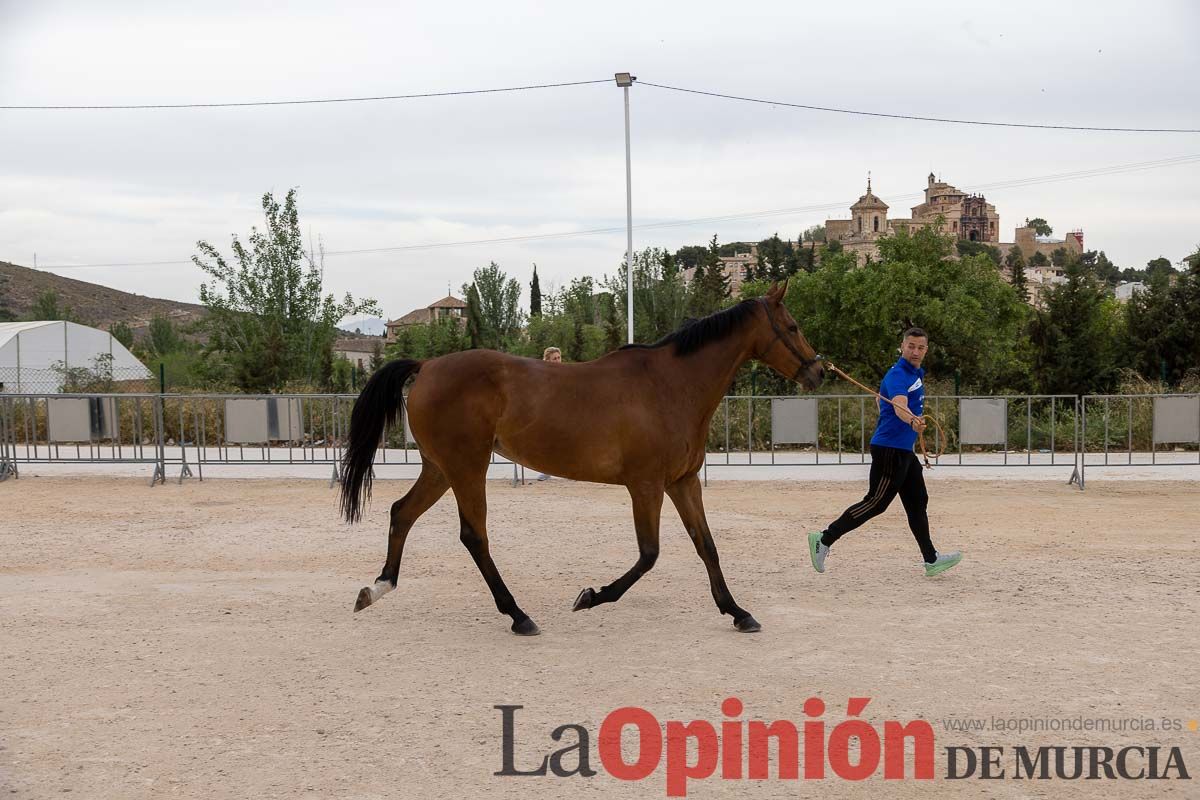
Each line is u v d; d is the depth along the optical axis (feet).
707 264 185.78
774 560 29.32
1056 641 20.40
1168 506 39.88
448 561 29.37
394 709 16.58
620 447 21.13
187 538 33.24
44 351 120.37
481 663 19.21
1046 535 33.40
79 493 44.73
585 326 131.03
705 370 22.36
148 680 18.20
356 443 22.75
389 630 21.75
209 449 60.95
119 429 49.98
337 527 35.40
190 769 14.11
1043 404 61.62
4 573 27.76
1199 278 84.89
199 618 22.77
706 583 26.22
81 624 22.25
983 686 17.58
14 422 51.29
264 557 30.07
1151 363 84.43
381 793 13.29
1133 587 25.50
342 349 243.81
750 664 19.01
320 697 17.22
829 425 59.98
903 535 33.58
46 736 15.42
